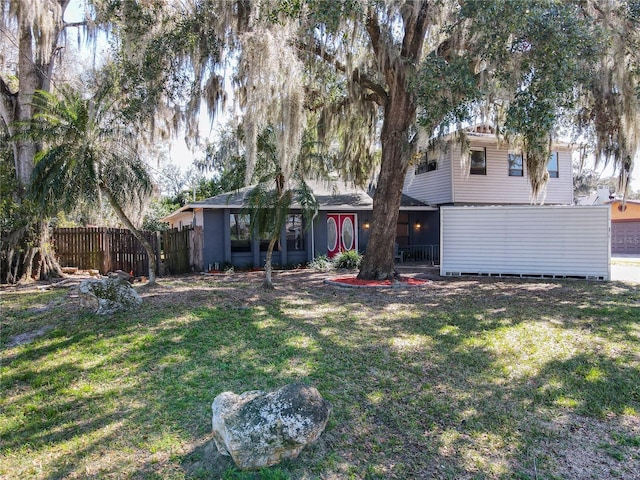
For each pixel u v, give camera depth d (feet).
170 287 29.94
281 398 9.72
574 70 22.82
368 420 11.18
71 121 24.17
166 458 9.59
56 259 42.29
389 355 15.85
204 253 45.55
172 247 43.27
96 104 25.36
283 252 49.14
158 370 14.51
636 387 13.03
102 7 30.50
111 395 12.84
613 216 78.07
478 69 29.50
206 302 23.81
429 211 59.06
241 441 8.88
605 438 10.43
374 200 34.55
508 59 24.07
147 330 18.57
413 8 27.66
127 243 42.39
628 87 28.96
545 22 21.98
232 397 10.03
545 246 35.70
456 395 12.65
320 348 16.55
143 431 10.78
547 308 23.12
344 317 21.38
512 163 56.34
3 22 34.81
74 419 11.59
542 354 15.81
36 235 37.50
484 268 37.63
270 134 29.17
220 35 28.78
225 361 15.19
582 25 22.36
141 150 32.83
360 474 8.93
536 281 33.83
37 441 10.57
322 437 10.19
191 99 32.40
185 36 29.55
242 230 47.60
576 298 25.94
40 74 38.01
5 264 35.53
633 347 16.37
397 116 32.09
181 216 61.57
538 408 11.91
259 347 16.60
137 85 30.45
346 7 24.35
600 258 34.04
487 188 55.21
